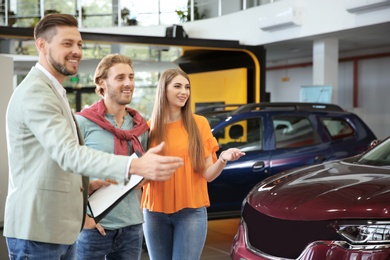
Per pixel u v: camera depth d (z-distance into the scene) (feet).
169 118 9.91
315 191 10.00
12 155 6.30
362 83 48.67
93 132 8.66
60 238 6.31
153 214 9.86
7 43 30.42
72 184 6.41
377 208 8.87
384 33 33.50
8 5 37.91
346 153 20.25
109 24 41.88
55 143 5.74
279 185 11.05
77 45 6.46
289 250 9.58
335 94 36.04
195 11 40.32
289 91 55.21
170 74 9.81
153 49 34.30
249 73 35.99
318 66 36.11
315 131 20.25
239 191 18.85
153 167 5.25
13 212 6.32
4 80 22.30
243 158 18.92
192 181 9.68
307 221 9.40
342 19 30.22
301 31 33.04
